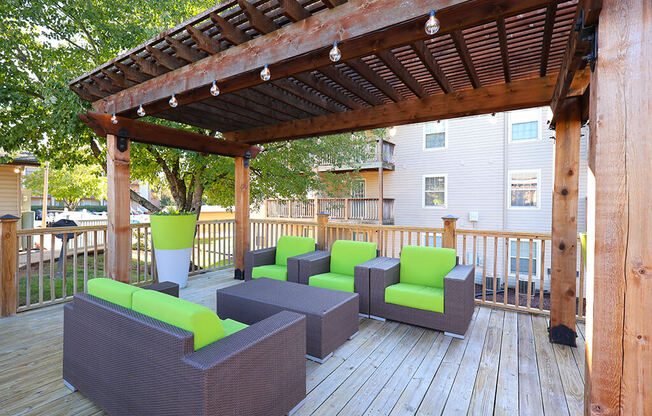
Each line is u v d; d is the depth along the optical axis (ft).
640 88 3.64
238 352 5.06
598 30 3.83
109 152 11.34
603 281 3.81
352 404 6.82
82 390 6.68
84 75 10.26
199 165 20.53
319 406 6.72
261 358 5.52
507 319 11.83
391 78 10.30
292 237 15.28
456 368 8.32
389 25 5.69
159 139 12.70
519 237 12.44
